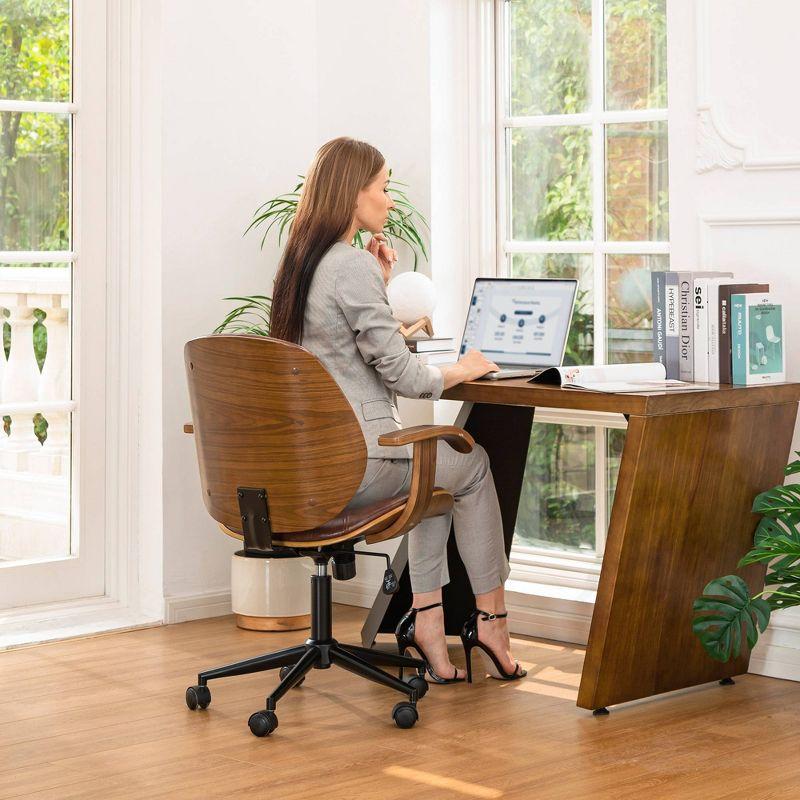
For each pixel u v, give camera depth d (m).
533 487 4.14
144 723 2.96
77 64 4.08
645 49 3.86
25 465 4.04
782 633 3.38
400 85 4.22
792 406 3.27
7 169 3.97
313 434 2.82
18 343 4.02
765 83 3.37
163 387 4.08
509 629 3.94
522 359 3.44
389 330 2.99
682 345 3.29
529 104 4.15
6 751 2.76
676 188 3.56
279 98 4.38
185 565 4.15
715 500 3.10
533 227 4.17
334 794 2.48
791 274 3.35
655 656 3.07
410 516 2.88
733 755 2.71
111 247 4.16
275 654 3.07
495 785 2.53
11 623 3.91
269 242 4.36
